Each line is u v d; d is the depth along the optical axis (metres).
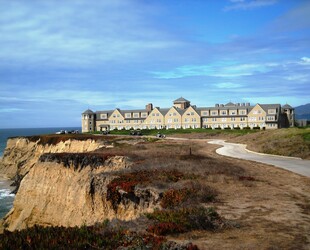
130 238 12.14
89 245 11.86
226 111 119.25
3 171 92.06
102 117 136.25
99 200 27.02
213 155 43.00
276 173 28.67
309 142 47.03
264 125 114.50
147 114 129.25
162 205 18.61
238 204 17.83
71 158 39.09
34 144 87.62
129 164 34.16
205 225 13.96
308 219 15.08
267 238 12.47
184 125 121.00
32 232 12.99
